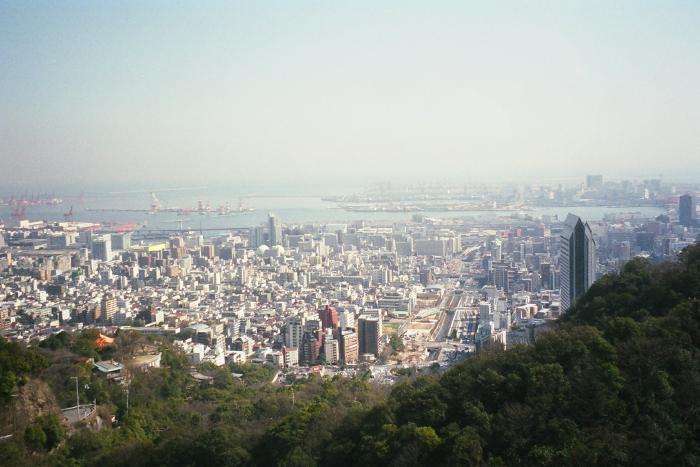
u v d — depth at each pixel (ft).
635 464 605.31
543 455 616.80
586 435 631.97
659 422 627.87
